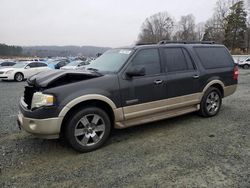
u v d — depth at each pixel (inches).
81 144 164.2
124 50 200.8
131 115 183.5
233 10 2709.2
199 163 146.8
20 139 193.3
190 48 229.5
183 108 220.7
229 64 260.1
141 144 178.4
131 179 131.0
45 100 152.6
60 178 133.7
